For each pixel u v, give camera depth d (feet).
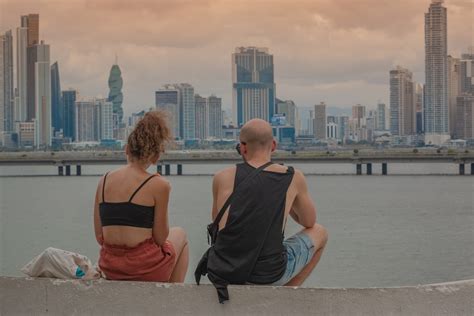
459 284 15.75
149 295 16.34
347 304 15.85
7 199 269.85
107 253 17.33
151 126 17.39
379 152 421.59
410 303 15.78
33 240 133.69
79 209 222.28
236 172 17.02
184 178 444.55
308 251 17.40
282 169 17.12
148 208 17.06
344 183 393.70
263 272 16.52
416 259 108.06
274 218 16.63
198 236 123.34
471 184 378.12
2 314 16.87
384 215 200.64
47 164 420.36
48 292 16.67
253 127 17.39
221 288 16.10
